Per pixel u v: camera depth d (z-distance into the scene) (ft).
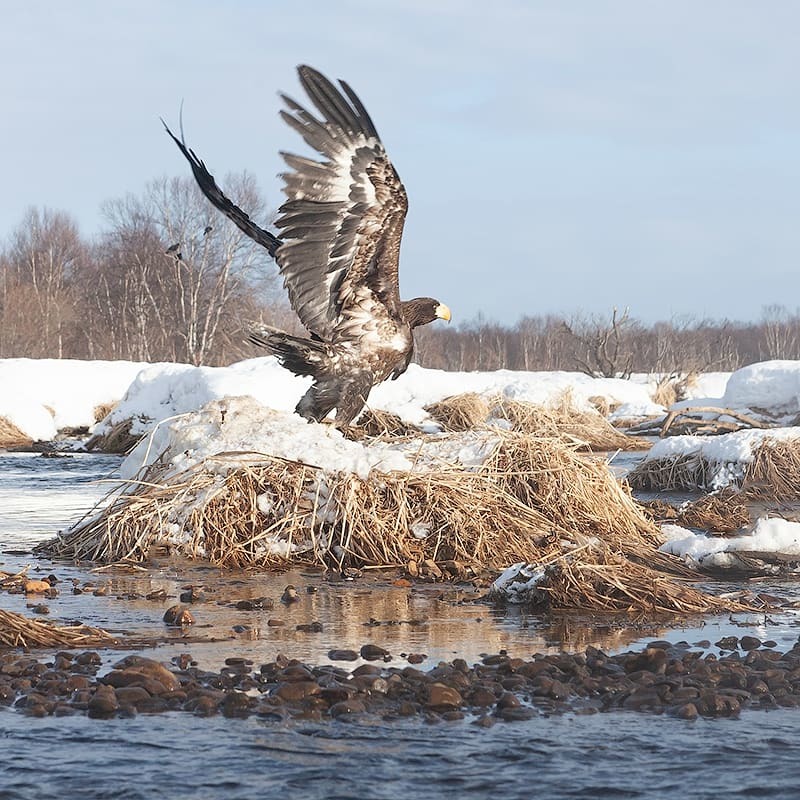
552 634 22.41
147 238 209.15
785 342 261.24
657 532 34.37
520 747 15.47
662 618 24.16
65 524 39.70
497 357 247.50
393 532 30.32
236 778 14.28
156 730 16.02
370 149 27.71
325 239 28.43
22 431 86.17
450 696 17.24
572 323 204.23
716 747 15.53
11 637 20.75
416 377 82.89
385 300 30.07
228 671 18.90
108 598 25.71
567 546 28.17
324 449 31.94
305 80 27.07
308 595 26.40
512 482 33.88
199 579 28.30
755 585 28.17
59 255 236.43
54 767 14.61
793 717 16.90
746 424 79.97
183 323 187.93
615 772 14.58
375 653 20.29
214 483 31.76
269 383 74.38
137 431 78.13
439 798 13.74
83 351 211.41
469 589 27.48
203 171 30.01
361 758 15.01
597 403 95.40
